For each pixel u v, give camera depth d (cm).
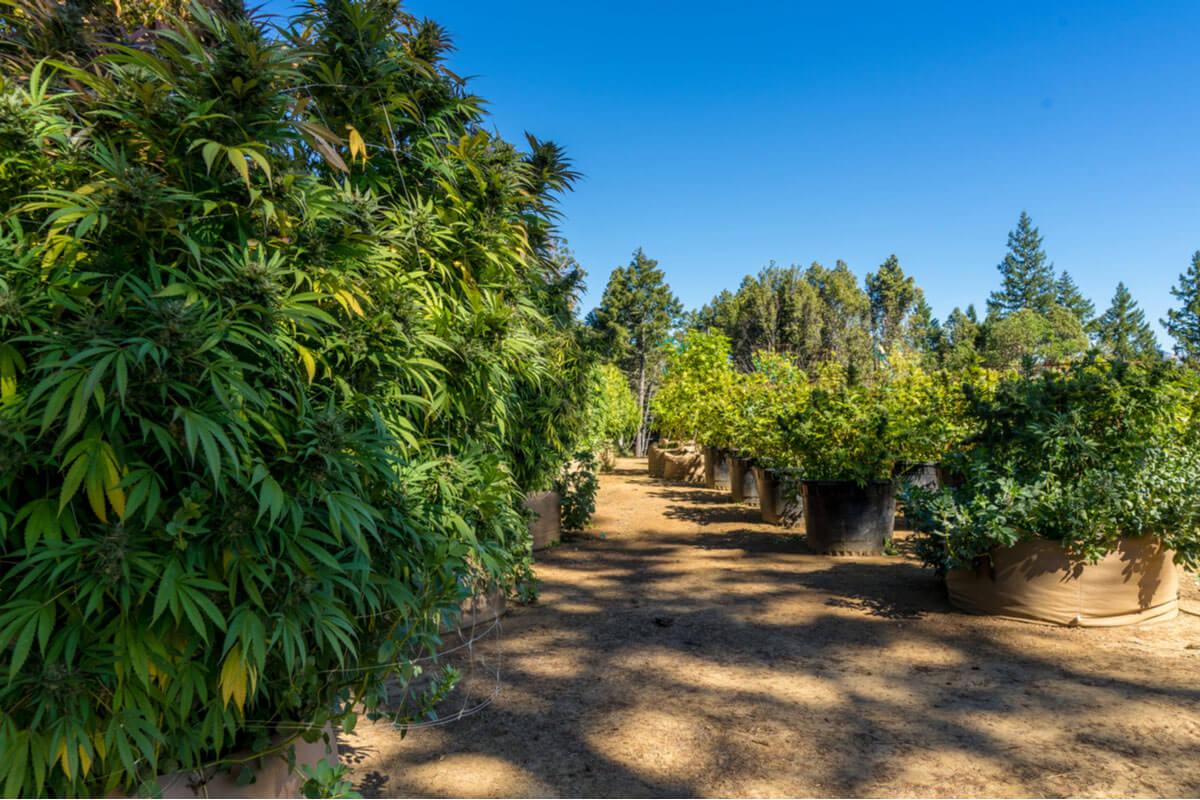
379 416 192
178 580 145
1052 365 556
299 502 166
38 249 151
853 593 522
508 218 319
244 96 164
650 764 268
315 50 219
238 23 189
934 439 743
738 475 1062
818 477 699
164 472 156
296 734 186
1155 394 425
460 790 249
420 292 237
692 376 1480
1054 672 356
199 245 160
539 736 293
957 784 250
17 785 132
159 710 156
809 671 365
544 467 566
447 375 246
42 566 134
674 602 506
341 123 242
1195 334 5647
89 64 207
